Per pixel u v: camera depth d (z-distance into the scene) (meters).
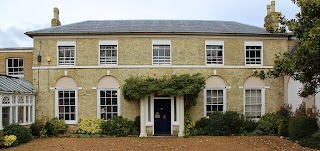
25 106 22.70
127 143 19.39
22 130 19.78
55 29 25.30
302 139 18.81
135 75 24.42
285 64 13.70
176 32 24.28
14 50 27.25
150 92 22.73
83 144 19.00
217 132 22.73
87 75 24.47
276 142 19.53
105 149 17.25
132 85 22.72
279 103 25.33
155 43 24.55
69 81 24.52
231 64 24.98
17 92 21.36
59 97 24.52
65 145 18.64
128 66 24.41
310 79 14.34
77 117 24.31
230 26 26.97
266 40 25.39
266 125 23.36
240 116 24.25
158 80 22.91
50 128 22.92
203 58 24.73
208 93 24.89
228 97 24.84
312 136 18.50
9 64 27.42
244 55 25.14
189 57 24.66
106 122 23.23
